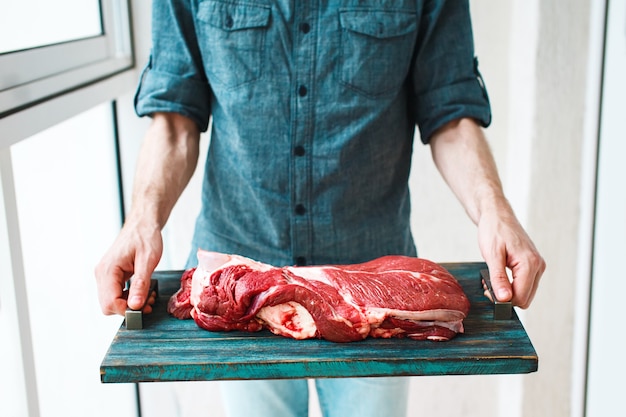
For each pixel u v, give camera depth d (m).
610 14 1.95
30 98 1.55
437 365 1.18
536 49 2.04
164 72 1.59
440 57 1.56
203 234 1.65
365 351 1.20
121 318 2.26
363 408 1.63
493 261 1.30
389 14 1.50
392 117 1.55
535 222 2.16
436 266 1.36
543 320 2.24
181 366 1.16
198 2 1.55
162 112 1.59
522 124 2.16
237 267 1.28
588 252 2.12
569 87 2.07
